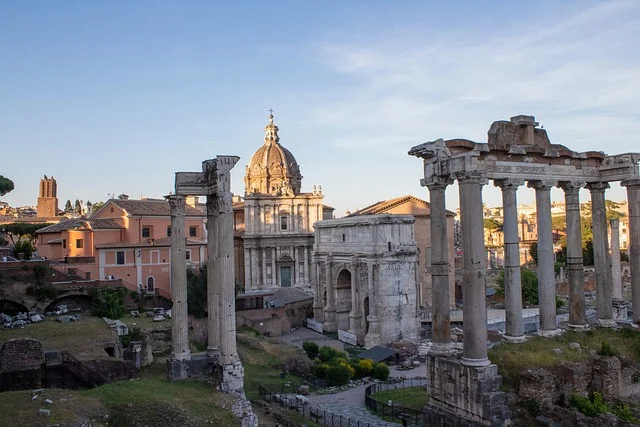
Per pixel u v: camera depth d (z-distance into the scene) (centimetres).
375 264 7881
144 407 3019
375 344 7719
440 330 3738
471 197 3431
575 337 4066
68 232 8469
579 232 4322
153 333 5469
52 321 5806
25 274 6462
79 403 2936
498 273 14750
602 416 3141
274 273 11000
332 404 4494
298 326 9662
